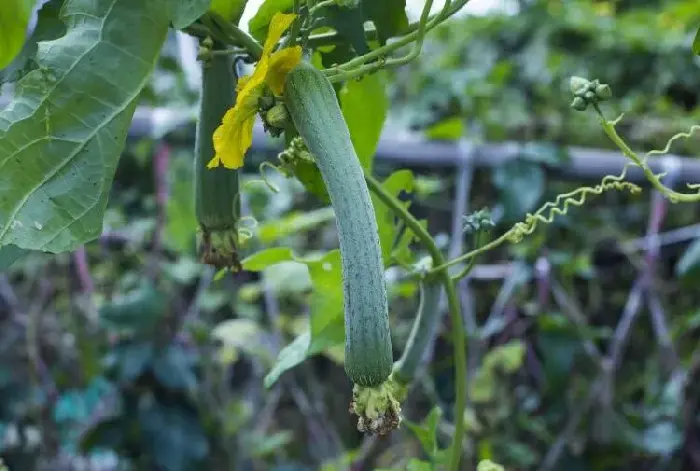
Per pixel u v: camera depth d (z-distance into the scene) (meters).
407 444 3.04
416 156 2.69
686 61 3.87
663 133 3.47
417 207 3.16
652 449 3.04
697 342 3.24
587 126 3.47
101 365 3.28
